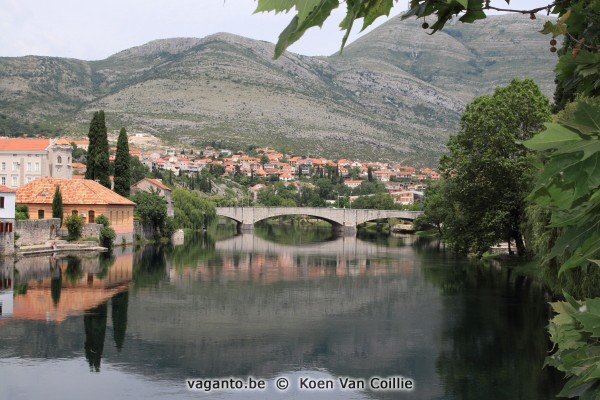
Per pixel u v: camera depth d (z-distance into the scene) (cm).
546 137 316
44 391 2464
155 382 2603
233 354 3020
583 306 381
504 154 5550
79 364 2833
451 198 6241
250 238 12325
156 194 10538
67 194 8419
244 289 4953
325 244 10794
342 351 3070
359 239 12669
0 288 4691
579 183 315
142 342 3219
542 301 4341
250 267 6581
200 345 3177
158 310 4022
